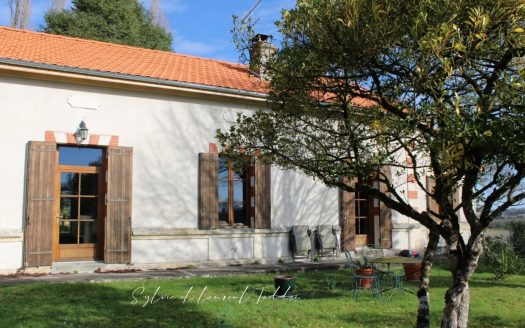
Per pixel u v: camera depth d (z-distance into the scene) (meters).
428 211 5.03
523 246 16.84
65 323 6.42
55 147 10.80
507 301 8.78
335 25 4.22
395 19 3.97
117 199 11.35
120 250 11.28
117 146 11.47
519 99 3.92
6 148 10.39
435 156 4.63
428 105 3.95
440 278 10.97
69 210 11.22
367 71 4.56
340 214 14.53
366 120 5.10
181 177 12.27
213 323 6.67
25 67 10.44
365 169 4.82
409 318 7.31
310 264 12.88
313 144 5.27
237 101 13.08
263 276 10.87
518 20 3.92
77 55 12.19
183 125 12.39
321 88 4.95
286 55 4.93
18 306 7.14
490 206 4.52
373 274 9.60
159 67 13.12
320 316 7.27
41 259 10.41
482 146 4.00
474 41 3.92
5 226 10.26
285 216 13.66
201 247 12.34
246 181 13.52
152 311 7.20
